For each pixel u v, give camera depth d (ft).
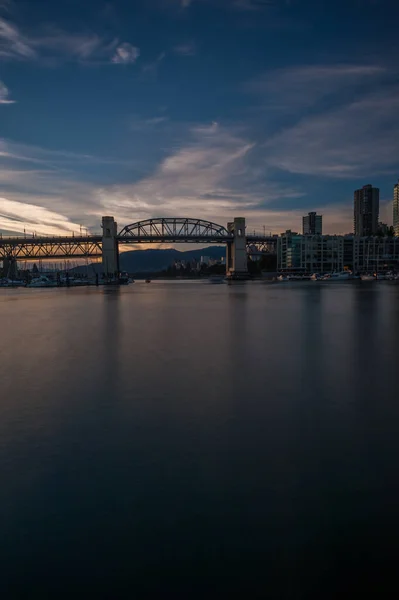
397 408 31.07
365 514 17.60
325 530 16.70
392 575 14.57
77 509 18.35
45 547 16.11
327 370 43.55
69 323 93.50
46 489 19.97
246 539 16.29
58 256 646.74
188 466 21.98
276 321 90.27
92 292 279.49
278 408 31.30
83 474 21.35
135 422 28.73
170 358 51.42
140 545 16.11
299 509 18.02
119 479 20.77
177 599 13.70
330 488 19.58
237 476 20.83
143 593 13.99
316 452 23.48
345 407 31.42
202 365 46.96
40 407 32.35
